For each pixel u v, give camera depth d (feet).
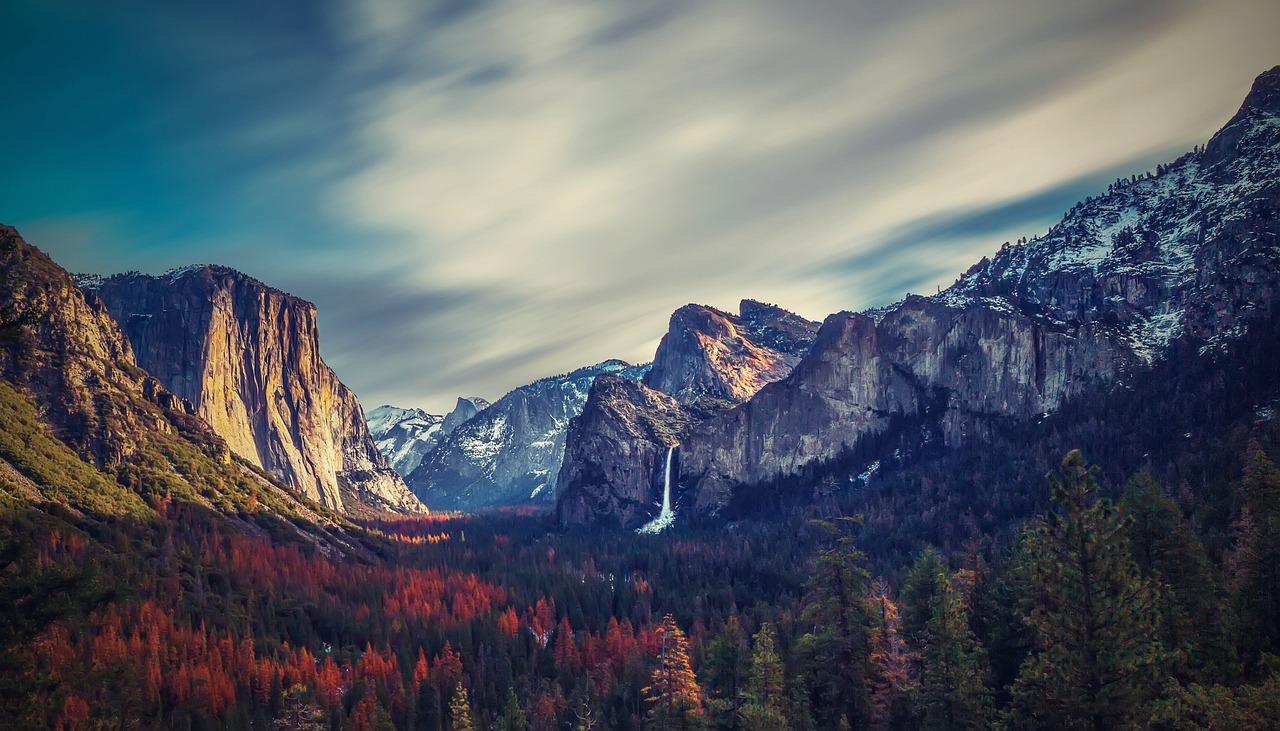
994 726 341.82
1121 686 287.48
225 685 565.94
